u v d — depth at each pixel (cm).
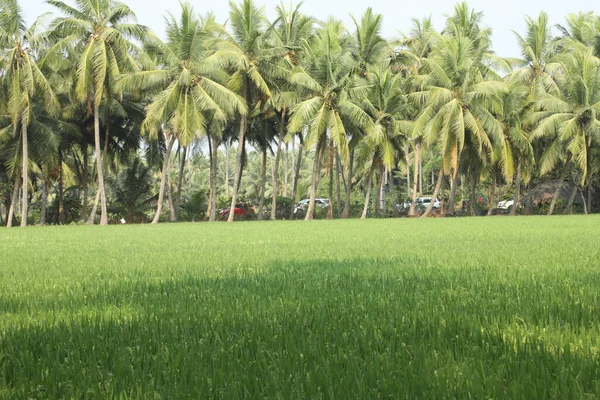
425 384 234
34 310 450
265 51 3638
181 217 4922
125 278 679
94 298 509
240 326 364
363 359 278
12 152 3544
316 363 271
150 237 1753
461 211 5328
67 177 5138
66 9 3183
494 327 338
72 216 4584
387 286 550
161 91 3403
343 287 554
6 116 3541
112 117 4131
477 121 3841
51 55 3225
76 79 3497
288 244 1302
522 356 271
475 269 693
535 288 508
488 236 1497
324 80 3772
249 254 1025
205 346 307
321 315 389
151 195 4744
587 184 4566
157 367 263
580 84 3869
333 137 3669
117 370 264
